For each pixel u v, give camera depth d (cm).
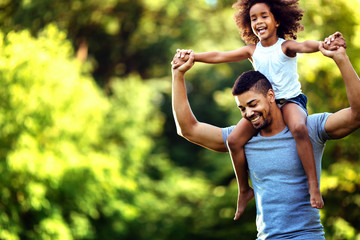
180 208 3066
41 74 2091
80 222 2241
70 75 2233
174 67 526
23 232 2034
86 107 2288
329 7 1460
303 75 1520
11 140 2003
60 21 3503
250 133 502
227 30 3644
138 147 2862
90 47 3691
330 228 1742
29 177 2006
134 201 2736
